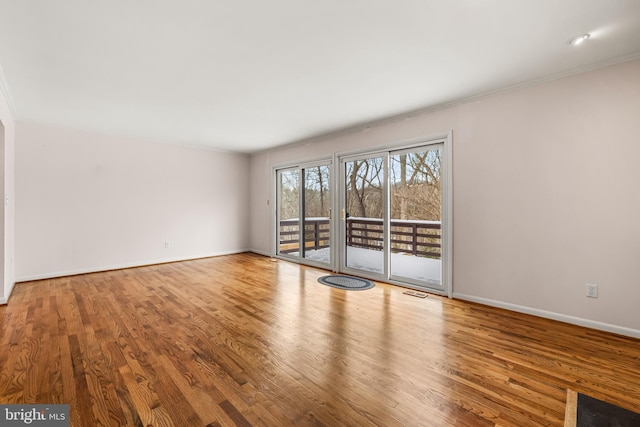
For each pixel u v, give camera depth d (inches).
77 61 102.6
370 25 83.7
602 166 106.3
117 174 206.7
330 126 184.4
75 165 190.2
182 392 72.2
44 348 93.8
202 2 73.6
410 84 123.4
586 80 108.7
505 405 67.7
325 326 111.6
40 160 177.9
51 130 181.5
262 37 89.5
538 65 107.1
